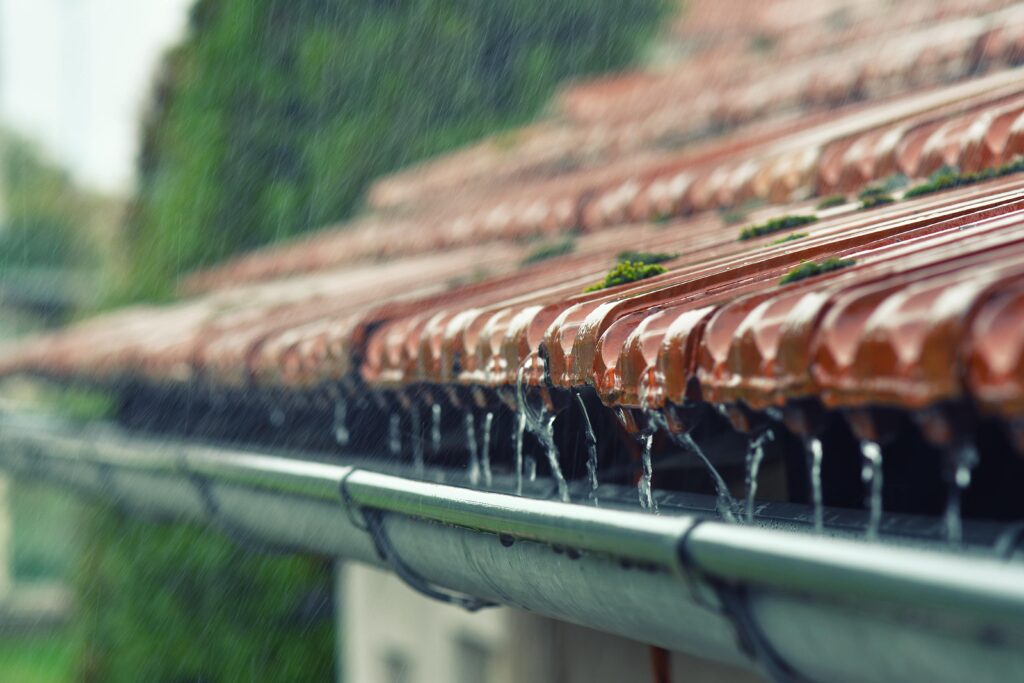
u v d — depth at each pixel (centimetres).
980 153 339
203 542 972
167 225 1309
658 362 213
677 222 479
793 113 629
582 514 213
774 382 186
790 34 848
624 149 762
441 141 1305
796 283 209
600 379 230
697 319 209
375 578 581
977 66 507
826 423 192
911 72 540
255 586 934
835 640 175
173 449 543
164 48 1345
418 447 355
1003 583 142
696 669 307
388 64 1294
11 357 888
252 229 1258
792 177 421
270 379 423
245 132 1262
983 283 162
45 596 2012
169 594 1000
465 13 1315
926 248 222
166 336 636
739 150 520
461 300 365
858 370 170
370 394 362
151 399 679
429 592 325
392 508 293
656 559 195
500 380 273
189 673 974
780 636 186
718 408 204
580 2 1372
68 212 3409
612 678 350
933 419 163
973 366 153
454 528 273
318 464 348
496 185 852
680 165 527
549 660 388
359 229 947
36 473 879
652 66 1393
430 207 884
